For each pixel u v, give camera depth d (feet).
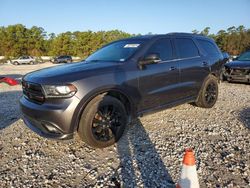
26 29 226.99
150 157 11.92
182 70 16.76
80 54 222.69
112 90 12.73
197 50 18.79
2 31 224.94
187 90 17.54
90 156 12.16
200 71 18.48
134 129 15.62
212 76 19.88
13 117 18.67
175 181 9.95
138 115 14.47
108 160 11.71
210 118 17.92
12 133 15.37
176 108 20.48
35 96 12.33
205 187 9.53
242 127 15.97
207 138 14.19
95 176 10.41
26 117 13.03
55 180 10.17
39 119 11.95
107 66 13.28
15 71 73.10
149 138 14.20
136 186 9.64
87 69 12.73
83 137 12.27
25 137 14.67
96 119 12.41
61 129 11.57
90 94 11.87
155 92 14.96
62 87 11.44
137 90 13.89
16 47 219.41
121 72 13.23
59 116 11.41
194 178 7.59
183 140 13.89
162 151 12.54
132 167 11.03
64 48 221.46
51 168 11.10
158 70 15.01
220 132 15.08
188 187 7.55
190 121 17.21
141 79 14.02
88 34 224.33
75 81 11.66
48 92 11.65
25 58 135.44
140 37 16.42
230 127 15.99
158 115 18.56
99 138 12.57
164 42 16.24
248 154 12.15
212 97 20.38
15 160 11.86
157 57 14.16
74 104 11.50
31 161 11.75
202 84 19.02
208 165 11.11
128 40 16.47
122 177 10.28
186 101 17.97
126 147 13.05
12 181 10.11
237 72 35.17
